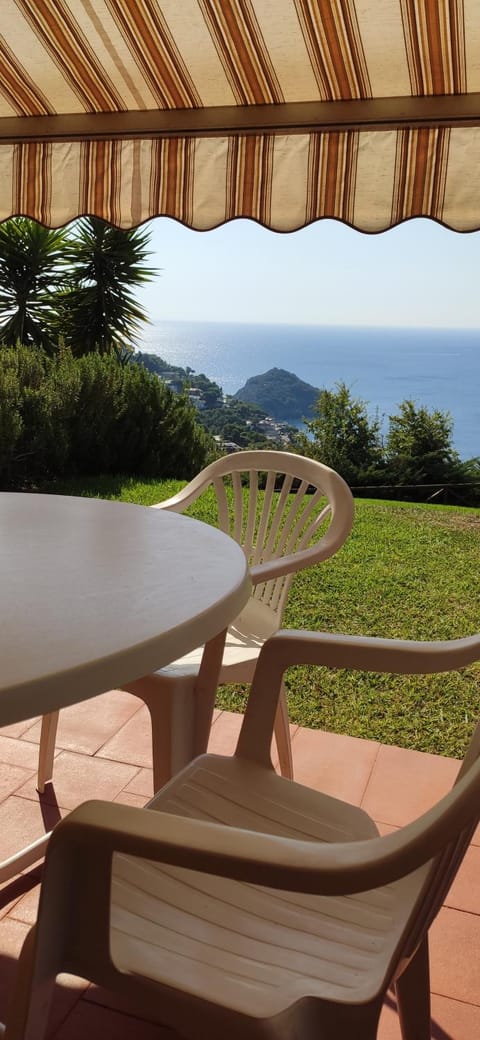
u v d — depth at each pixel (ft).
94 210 10.87
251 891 4.04
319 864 2.75
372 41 8.87
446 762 9.08
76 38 9.89
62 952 3.13
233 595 4.50
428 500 30.86
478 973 5.94
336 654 4.85
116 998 3.32
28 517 6.06
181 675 5.97
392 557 20.49
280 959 3.55
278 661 4.94
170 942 3.57
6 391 25.72
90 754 8.81
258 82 9.74
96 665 3.46
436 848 2.79
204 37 9.44
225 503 8.62
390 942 3.63
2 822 7.48
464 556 20.90
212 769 4.95
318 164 9.91
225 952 3.56
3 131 11.14
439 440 30.86
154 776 6.03
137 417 28.60
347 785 8.47
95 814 2.95
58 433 26.55
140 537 5.60
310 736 9.59
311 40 9.09
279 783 4.88
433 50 8.80
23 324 33.32
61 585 4.46
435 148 9.41
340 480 7.88
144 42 9.66
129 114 10.52
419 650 4.72
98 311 33.76
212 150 10.30
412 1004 4.17
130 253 33.60
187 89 10.10
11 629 3.79
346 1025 3.21
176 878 4.05
